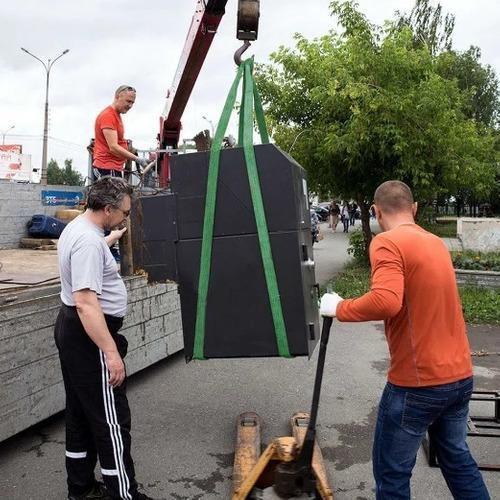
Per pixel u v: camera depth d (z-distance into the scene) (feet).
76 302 9.55
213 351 10.33
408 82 37.22
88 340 9.95
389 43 36.99
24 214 29.66
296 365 19.86
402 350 8.56
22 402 13.05
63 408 14.42
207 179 10.04
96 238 9.84
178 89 30.27
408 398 8.50
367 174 38.04
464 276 32.12
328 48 39.70
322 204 157.79
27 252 25.61
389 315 8.21
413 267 8.49
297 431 13.21
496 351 21.99
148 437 14.03
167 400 16.58
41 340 13.61
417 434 8.62
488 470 12.10
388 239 8.65
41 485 11.79
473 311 27.43
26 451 13.38
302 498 8.97
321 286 34.45
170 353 19.62
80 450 10.65
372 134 34.96
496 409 14.23
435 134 35.35
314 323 11.02
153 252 10.48
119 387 10.19
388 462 8.73
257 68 40.98
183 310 10.44
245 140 9.80
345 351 21.83
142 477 12.07
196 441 13.80
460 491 8.96
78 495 10.82
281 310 9.98
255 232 9.91
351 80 35.35
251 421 13.44
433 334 8.46
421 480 11.93
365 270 40.47
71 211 32.04
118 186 10.12
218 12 24.52
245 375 18.81
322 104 37.40
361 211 41.78
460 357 8.64
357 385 17.87
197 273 10.27
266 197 9.79
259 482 9.58
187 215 10.24
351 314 8.41
